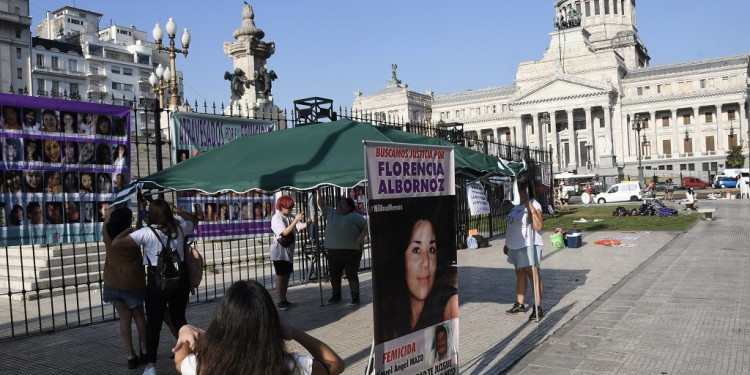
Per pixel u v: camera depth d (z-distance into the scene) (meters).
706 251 15.42
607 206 40.25
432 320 4.72
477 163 9.22
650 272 12.51
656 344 7.04
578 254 16.16
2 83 70.44
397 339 4.33
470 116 111.38
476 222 23.03
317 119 10.84
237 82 23.70
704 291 10.10
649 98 94.50
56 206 8.70
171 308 6.67
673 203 42.28
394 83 109.38
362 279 13.33
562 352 6.92
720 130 91.06
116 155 9.47
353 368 6.53
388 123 13.74
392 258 4.33
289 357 2.60
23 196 8.34
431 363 4.68
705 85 92.19
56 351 7.62
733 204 36.31
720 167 90.06
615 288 10.88
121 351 7.61
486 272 13.42
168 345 7.90
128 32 99.81
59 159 8.74
